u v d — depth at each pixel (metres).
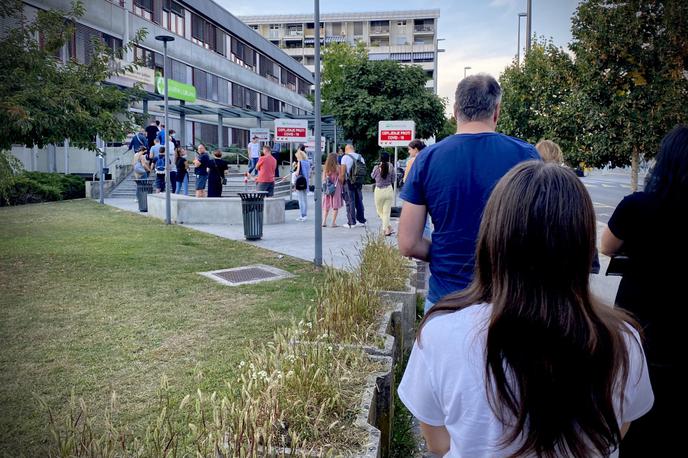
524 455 1.19
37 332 5.65
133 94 10.35
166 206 14.76
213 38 49.91
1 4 8.55
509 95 19.95
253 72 59.06
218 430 2.50
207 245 11.47
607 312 1.27
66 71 9.18
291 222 15.89
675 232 2.27
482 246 1.33
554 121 11.72
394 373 4.34
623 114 10.01
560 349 1.16
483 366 1.22
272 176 16.67
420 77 34.88
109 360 4.88
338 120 34.78
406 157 35.34
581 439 1.18
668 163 2.34
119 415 3.81
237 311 6.48
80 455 2.40
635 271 2.41
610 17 10.00
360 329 4.27
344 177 14.49
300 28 110.12
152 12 39.50
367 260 7.09
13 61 8.39
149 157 22.81
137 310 6.50
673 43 9.56
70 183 23.64
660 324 2.30
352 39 109.12
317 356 3.43
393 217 16.92
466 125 2.93
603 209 19.91
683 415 2.26
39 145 8.72
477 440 1.23
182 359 4.91
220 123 38.59
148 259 9.73
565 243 1.22
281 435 2.75
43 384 4.37
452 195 2.80
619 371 1.21
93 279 8.12
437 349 1.29
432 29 107.56
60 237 12.21
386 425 3.56
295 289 7.62
